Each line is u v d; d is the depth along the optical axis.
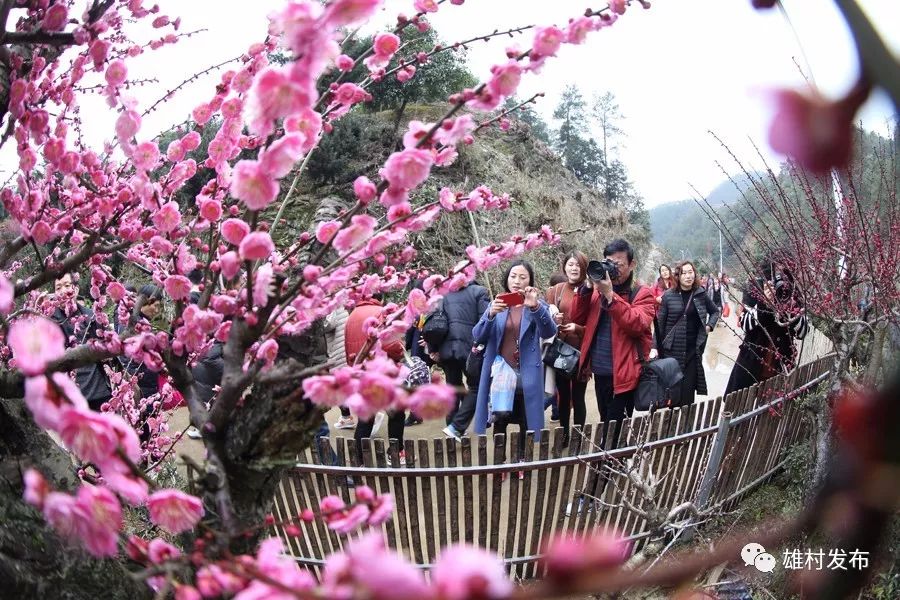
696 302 5.31
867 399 0.29
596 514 3.66
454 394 1.06
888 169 2.91
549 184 15.27
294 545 3.50
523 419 4.91
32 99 1.73
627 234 17.23
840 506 0.30
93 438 0.90
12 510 1.33
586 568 0.36
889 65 0.26
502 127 1.79
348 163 11.18
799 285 3.50
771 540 0.36
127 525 2.21
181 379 1.64
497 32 1.72
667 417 3.73
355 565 0.52
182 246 1.71
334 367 1.40
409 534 3.44
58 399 0.88
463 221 11.53
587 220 15.32
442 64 12.31
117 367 3.84
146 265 2.05
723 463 4.02
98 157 1.78
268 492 1.51
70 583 1.31
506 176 13.39
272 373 1.40
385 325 1.61
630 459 3.60
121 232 1.79
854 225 3.20
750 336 5.14
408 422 6.14
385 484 3.39
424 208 1.63
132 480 0.97
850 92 0.26
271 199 1.21
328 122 1.75
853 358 3.55
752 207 3.92
